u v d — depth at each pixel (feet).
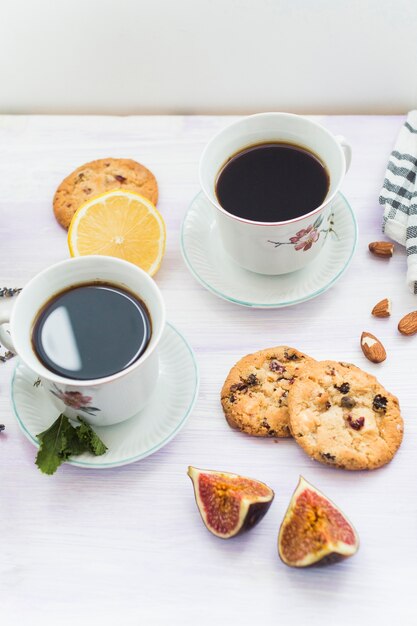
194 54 2.53
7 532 1.98
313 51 2.50
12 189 2.45
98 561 1.94
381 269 2.26
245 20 2.44
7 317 1.92
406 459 2.00
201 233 2.30
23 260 2.33
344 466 1.96
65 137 2.55
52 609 1.89
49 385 1.90
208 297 2.25
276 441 2.04
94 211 2.25
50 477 2.04
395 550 1.91
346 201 2.27
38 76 2.60
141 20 2.46
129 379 1.90
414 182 2.31
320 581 1.89
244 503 1.86
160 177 2.45
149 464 2.04
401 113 2.63
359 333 2.17
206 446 2.05
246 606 1.87
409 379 2.10
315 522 1.85
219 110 2.67
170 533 1.96
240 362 2.11
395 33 2.43
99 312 2.00
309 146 2.19
